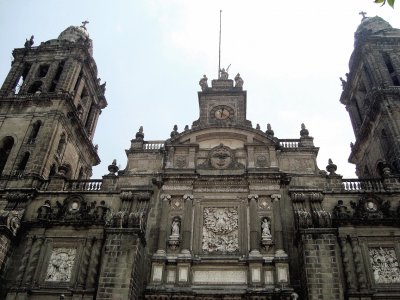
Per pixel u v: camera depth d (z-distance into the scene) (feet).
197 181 124.16
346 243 107.55
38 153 137.69
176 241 112.68
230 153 130.41
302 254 104.17
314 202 116.98
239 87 150.20
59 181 130.82
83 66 173.27
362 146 163.84
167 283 106.22
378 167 148.97
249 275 105.91
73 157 160.97
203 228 116.78
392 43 165.27
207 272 108.37
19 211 121.39
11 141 149.07
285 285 102.32
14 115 151.33
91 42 188.96
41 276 109.91
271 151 129.18
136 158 133.18
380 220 109.60
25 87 161.48
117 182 128.57
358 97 174.81
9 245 113.91
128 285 100.22
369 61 160.25
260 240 112.37
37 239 115.65
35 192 126.82
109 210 120.78
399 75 154.10
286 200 119.55
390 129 136.67
